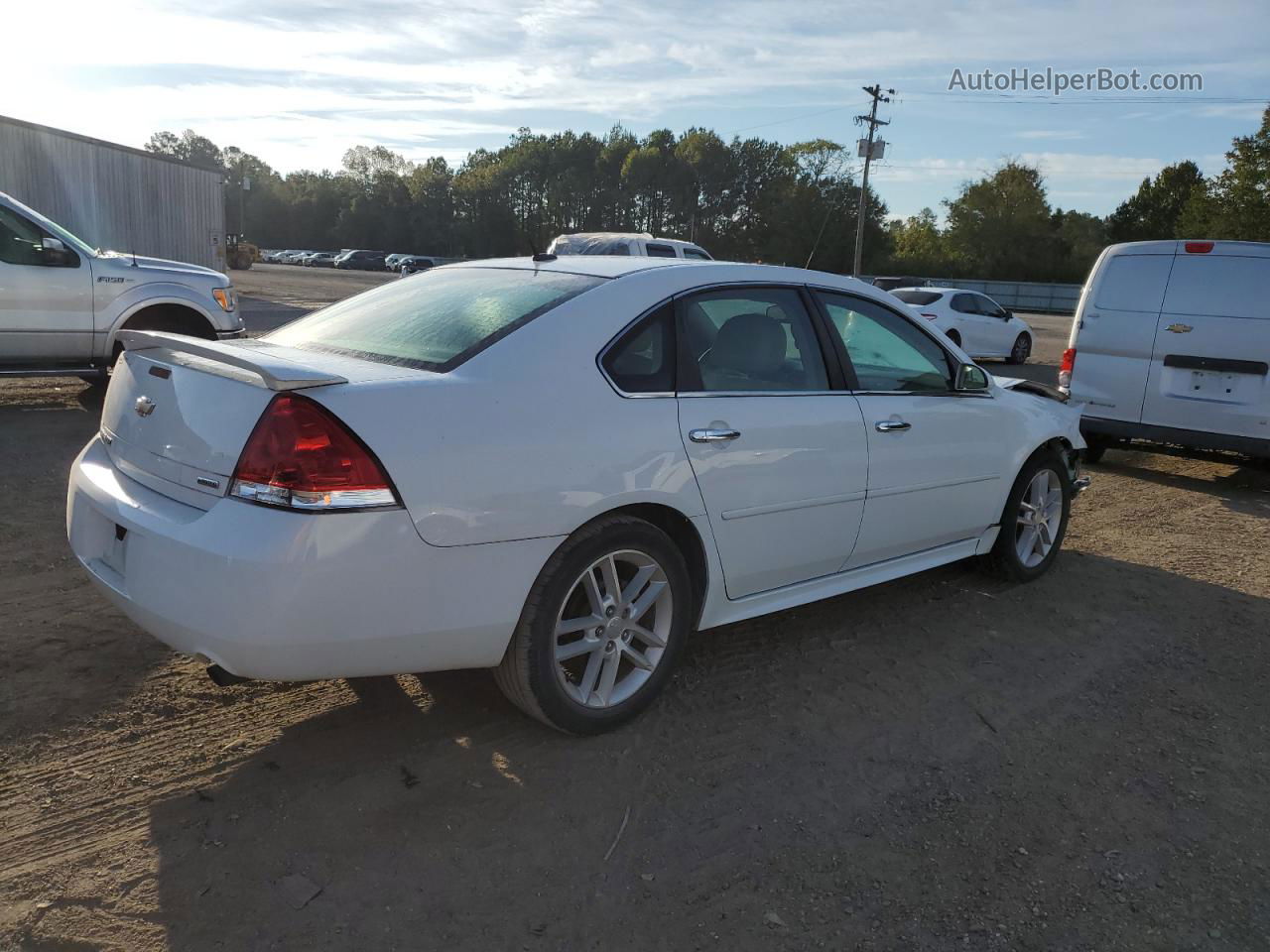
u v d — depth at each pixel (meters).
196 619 2.43
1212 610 4.66
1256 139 51.56
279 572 2.36
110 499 2.78
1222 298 7.18
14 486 5.57
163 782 2.75
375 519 2.46
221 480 2.49
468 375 2.75
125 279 8.11
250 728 3.08
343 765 2.89
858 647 4.00
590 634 3.04
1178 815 2.86
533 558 2.77
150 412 2.82
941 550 4.39
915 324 4.16
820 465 3.55
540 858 2.51
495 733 3.13
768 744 3.16
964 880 2.52
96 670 3.37
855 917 2.35
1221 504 7.12
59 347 7.89
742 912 2.35
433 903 2.32
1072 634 4.26
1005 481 4.55
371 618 2.50
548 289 3.22
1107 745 3.27
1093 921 2.38
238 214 119.50
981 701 3.55
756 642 4.01
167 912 2.23
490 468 2.65
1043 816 2.82
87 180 19.67
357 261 76.94
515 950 2.18
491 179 100.94
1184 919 2.39
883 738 3.25
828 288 3.83
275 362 2.60
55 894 2.26
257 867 2.41
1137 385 7.59
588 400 2.91
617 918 2.31
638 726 3.23
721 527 3.27
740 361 3.42
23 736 2.93
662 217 93.12
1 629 3.64
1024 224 75.56
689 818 2.73
